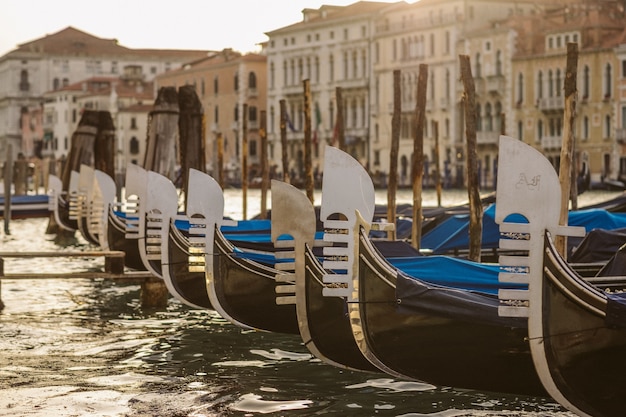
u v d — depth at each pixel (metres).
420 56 99.50
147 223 20.64
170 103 32.16
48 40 176.75
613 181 81.69
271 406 14.02
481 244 23.16
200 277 18.53
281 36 116.00
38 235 43.62
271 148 118.00
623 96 86.06
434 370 12.65
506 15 96.75
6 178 42.56
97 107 142.75
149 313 21.16
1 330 19.33
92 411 13.70
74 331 19.28
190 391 14.77
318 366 16.25
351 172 13.30
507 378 12.23
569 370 11.17
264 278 16.50
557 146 89.12
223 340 18.27
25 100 173.62
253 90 119.62
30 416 13.41
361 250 12.88
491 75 93.88
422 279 13.80
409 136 100.94
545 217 10.98
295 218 14.20
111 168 40.75
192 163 32.16
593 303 10.92
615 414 11.32
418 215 23.66
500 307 11.26
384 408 13.95
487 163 94.69
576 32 88.31
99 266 31.22
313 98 112.38
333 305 13.97
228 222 16.94
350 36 107.75
